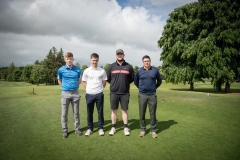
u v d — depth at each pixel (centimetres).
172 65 2414
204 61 1844
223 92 2023
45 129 485
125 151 346
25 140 401
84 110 782
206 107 836
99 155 329
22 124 533
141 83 452
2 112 715
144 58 451
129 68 466
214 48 1839
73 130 482
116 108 466
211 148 359
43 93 1681
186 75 2192
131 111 758
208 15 1928
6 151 341
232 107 837
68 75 435
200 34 1961
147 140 406
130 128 505
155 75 451
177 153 337
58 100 1099
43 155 326
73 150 349
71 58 438
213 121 576
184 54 2067
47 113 695
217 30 1830
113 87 459
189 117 635
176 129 489
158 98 1188
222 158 317
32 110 759
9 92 1745
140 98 451
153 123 449
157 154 333
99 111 459
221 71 1828
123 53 453
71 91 437
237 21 1831
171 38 2325
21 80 10931
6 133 448
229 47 1864
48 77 7144
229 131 470
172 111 743
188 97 1251
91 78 453
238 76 2045
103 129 495
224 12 1878
